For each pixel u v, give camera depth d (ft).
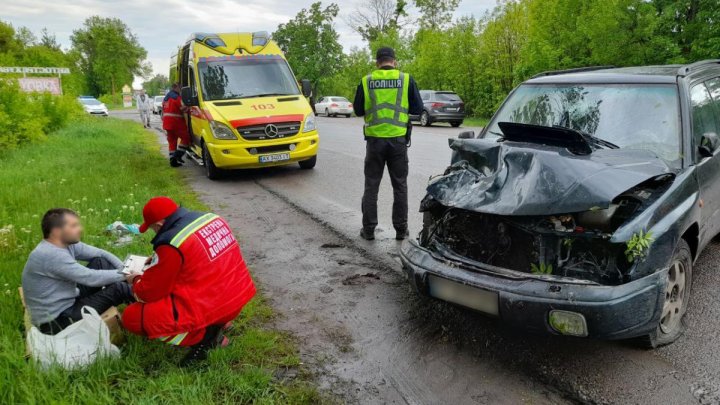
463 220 11.57
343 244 18.66
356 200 25.35
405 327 12.48
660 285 9.62
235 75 33.17
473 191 11.03
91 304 11.35
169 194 26.08
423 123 72.38
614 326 9.23
